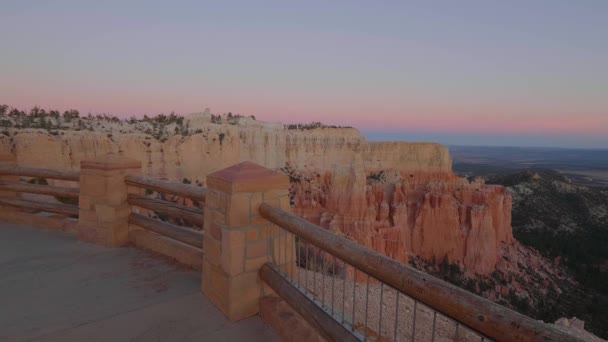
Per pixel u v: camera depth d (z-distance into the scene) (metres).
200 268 4.38
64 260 4.71
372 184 50.16
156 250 5.04
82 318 3.24
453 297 1.44
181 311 3.42
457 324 1.47
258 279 3.40
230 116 60.44
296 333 2.85
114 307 3.46
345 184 46.50
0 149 24.89
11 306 3.45
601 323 32.38
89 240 5.42
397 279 1.74
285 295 2.94
